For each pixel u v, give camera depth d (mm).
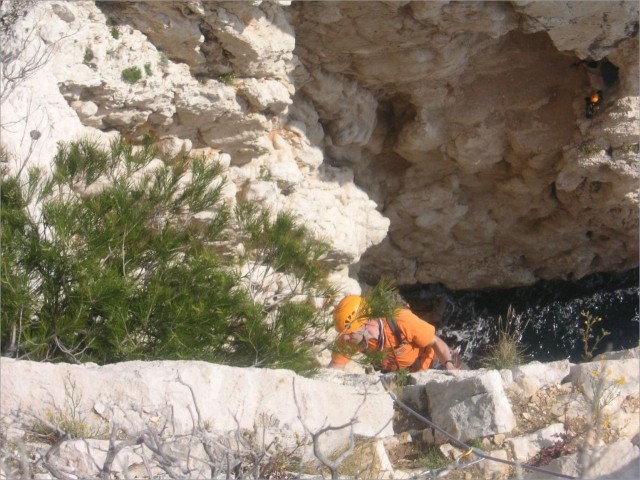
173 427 4191
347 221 9695
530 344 12891
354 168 10789
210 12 7270
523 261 12641
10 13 5977
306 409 5000
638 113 9656
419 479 4801
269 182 8422
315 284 6488
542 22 8891
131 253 5676
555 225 11820
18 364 4383
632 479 4410
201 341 5641
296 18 8609
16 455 3971
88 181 5824
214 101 7680
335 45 8969
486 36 9523
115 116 7230
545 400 5398
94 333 5426
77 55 6770
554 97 10227
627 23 9109
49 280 5312
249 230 6473
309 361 6004
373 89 9922
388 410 5352
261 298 6770
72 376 4434
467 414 5273
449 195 11359
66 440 4113
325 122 9969
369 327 7129
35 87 6078
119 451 3951
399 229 11805
